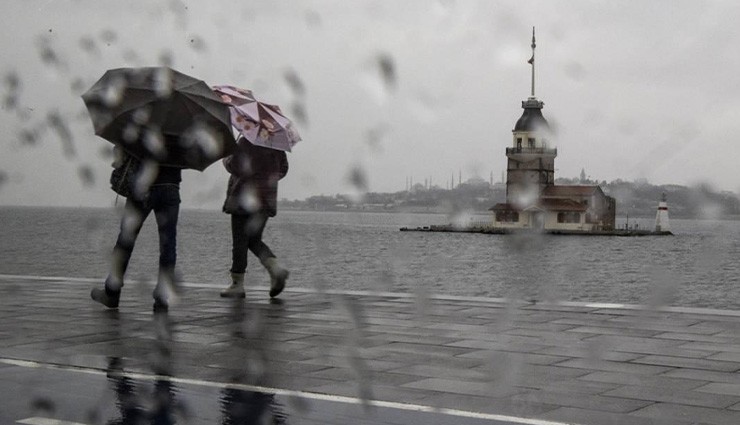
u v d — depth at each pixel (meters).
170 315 8.61
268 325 7.91
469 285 41.50
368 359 6.18
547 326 7.88
